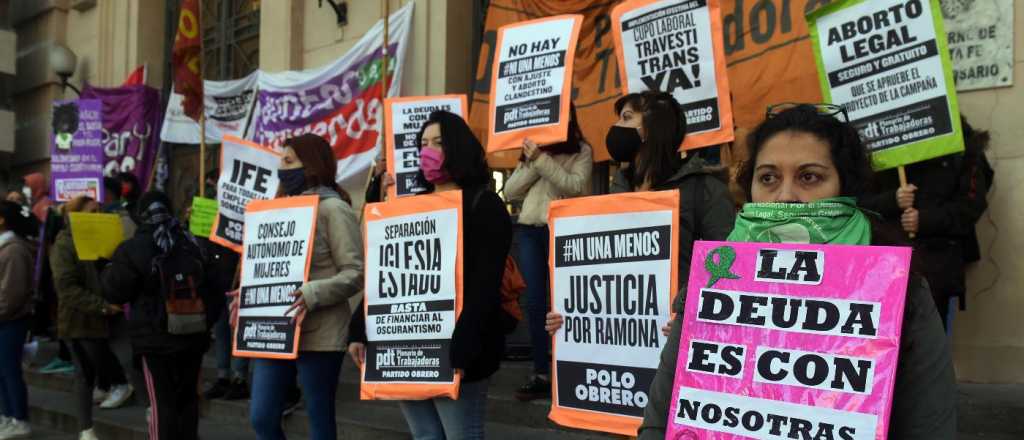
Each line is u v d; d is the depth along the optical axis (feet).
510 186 15.64
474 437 10.08
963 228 12.02
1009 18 14.67
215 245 19.65
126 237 20.26
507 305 10.32
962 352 15.01
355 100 25.22
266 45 28.73
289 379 12.20
